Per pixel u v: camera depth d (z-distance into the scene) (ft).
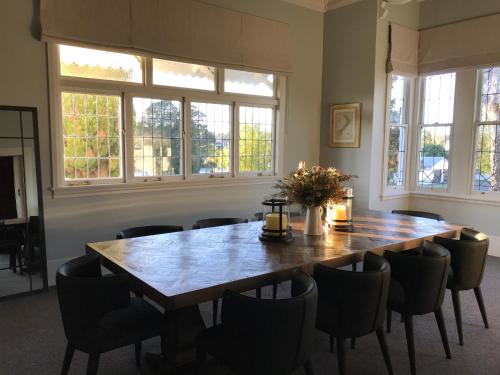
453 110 17.93
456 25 17.30
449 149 18.20
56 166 12.42
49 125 12.22
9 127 11.53
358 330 7.09
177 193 15.16
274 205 8.86
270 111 17.93
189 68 15.21
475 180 17.60
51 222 12.50
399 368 8.30
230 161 16.83
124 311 7.39
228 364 6.00
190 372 7.39
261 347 5.60
